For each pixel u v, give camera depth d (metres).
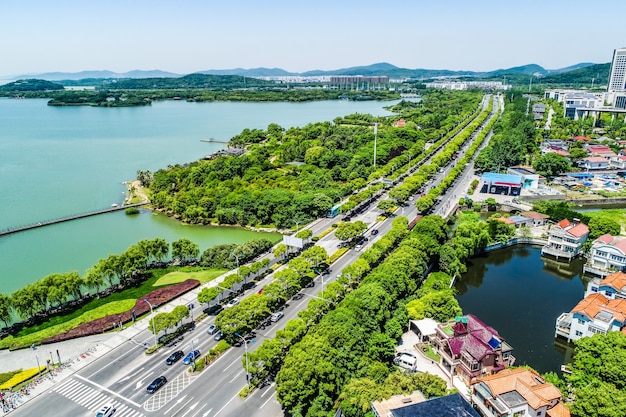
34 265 181.50
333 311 117.38
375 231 199.62
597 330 118.44
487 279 169.00
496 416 91.50
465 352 108.12
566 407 92.25
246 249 171.38
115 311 138.12
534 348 124.62
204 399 101.44
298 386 91.00
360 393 92.50
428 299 131.62
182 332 127.88
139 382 107.44
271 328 128.25
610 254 168.38
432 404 84.88
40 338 124.50
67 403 100.69
